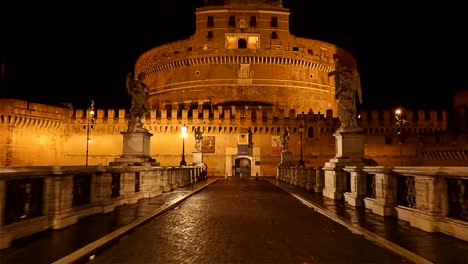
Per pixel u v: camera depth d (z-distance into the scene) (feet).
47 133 229.86
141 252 28.86
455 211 33.63
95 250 28.25
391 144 227.61
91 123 237.86
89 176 44.86
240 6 290.97
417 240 31.48
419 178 37.50
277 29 291.38
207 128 235.81
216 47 287.69
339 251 29.32
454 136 208.74
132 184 60.95
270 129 236.02
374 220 41.42
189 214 49.49
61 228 35.88
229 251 29.25
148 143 76.64
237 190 97.66
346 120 63.93
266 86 284.00
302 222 42.88
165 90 302.25
